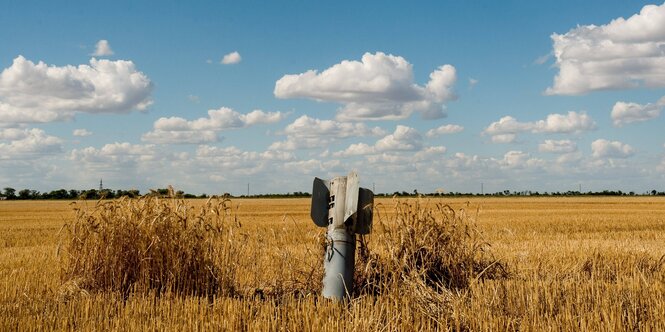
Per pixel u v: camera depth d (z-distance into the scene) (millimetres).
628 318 6820
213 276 8852
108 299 8188
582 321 6555
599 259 12219
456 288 8367
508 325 6594
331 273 7949
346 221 7984
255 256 9914
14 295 8711
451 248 9531
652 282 9055
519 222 28984
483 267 10258
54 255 14312
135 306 7566
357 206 7918
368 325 6516
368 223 8016
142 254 9016
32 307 7762
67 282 8914
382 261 9008
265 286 9219
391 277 8539
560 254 13391
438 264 9438
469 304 7496
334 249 7988
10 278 10172
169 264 8953
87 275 9156
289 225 26406
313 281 8859
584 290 8312
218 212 9430
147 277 8859
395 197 9828
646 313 7312
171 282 8828
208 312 7324
